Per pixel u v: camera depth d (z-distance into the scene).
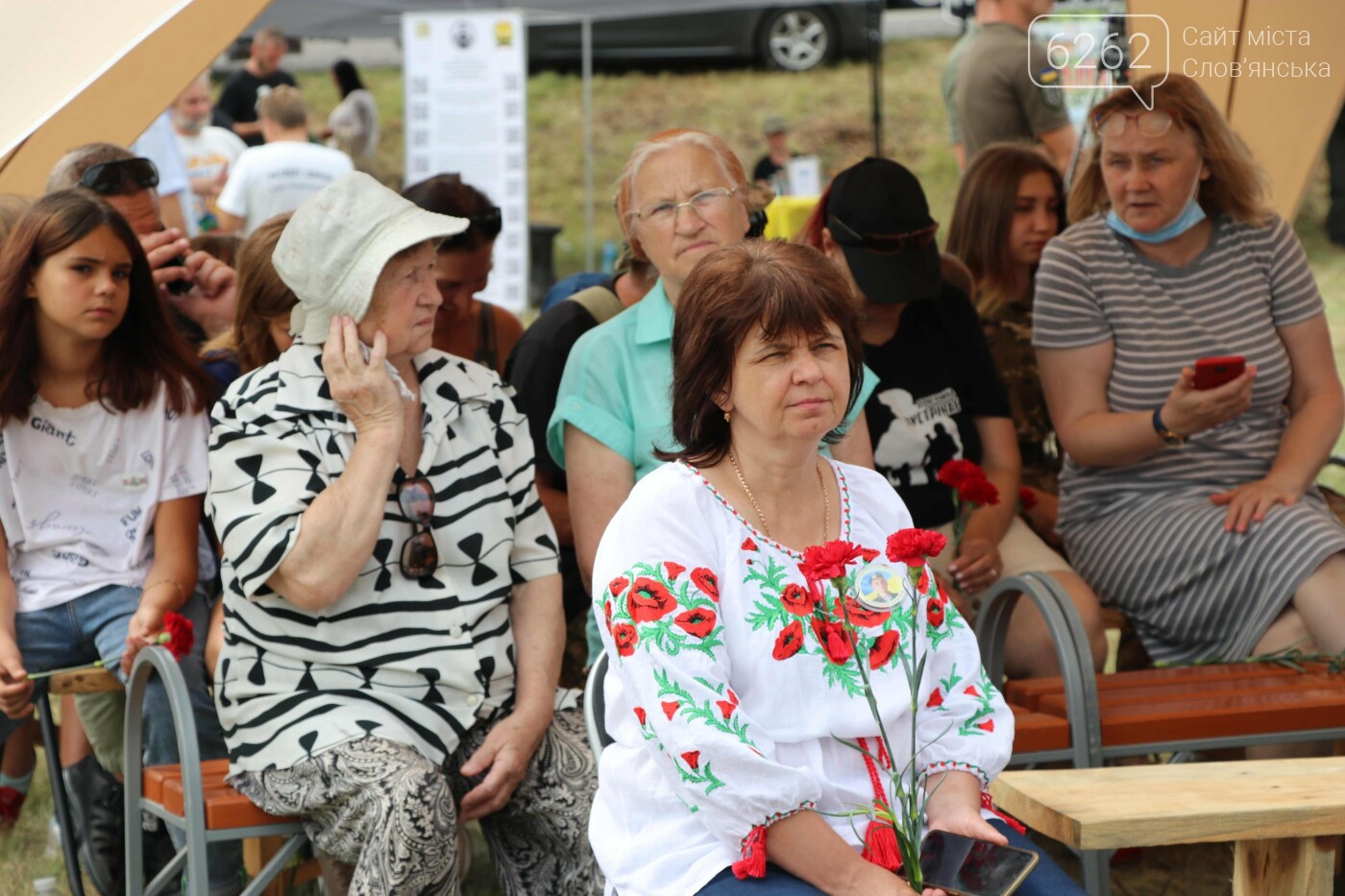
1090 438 3.87
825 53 14.99
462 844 3.06
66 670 3.38
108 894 3.51
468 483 2.87
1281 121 4.92
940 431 3.82
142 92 4.48
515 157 9.84
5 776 4.11
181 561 3.51
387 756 2.60
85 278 3.33
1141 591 3.82
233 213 7.89
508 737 2.78
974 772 2.06
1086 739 2.93
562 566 3.72
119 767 3.52
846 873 1.90
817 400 2.06
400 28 10.12
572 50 14.20
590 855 2.80
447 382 2.93
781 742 2.01
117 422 3.50
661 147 3.17
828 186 3.74
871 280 3.60
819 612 2.06
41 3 2.84
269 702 2.71
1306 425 3.86
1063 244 4.02
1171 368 3.90
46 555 3.49
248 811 2.71
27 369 3.43
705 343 2.10
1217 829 1.82
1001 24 6.92
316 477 2.73
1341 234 11.21
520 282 9.98
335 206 2.77
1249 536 3.65
